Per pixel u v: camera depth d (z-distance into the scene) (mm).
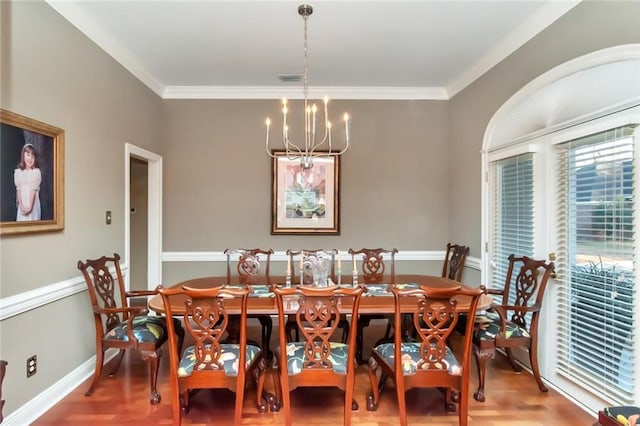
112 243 3102
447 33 2891
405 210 4258
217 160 4164
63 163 2443
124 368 2904
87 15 2604
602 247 2189
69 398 2432
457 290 1914
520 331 2523
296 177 4180
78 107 2627
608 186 2145
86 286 2711
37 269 2242
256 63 3449
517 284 2779
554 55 2523
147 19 2668
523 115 2982
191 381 2051
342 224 4230
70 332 2551
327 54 3266
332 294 1935
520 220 2951
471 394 2504
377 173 4238
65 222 2494
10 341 2051
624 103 1993
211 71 3637
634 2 1936
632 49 1937
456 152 4055
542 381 2594
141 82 3623
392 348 2246
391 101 4227
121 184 3240
